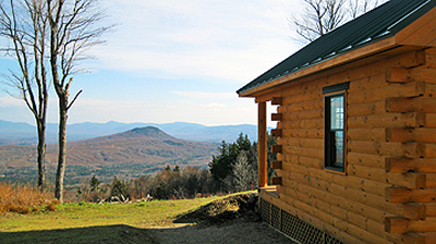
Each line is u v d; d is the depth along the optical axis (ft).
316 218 22.06
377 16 21.43
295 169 25.45
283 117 27.94
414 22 12.59
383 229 15.40
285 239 25.79
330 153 20.86
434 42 12.92
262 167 33.73
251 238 26.73
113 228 28.30
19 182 46.44
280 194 27.96
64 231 26.63
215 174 134.72
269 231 28.50
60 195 57.11
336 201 19.66
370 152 16.49
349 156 18.39
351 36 18.03
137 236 26.58
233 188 113.70
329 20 65.67
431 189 13.96
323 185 21.15
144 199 55.72
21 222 33.09
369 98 16.76
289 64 27.76
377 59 15.78
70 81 58.18
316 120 22.26
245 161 113.70
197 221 34.83
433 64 14.02
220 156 140.97
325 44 25.32
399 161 13.70
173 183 137.69
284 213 27.63
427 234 13.98
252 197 36.68
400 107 13.89
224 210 35.09
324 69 19.12
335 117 20.58
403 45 12.93
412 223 13.89
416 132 13.96
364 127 17.13
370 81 16.67
